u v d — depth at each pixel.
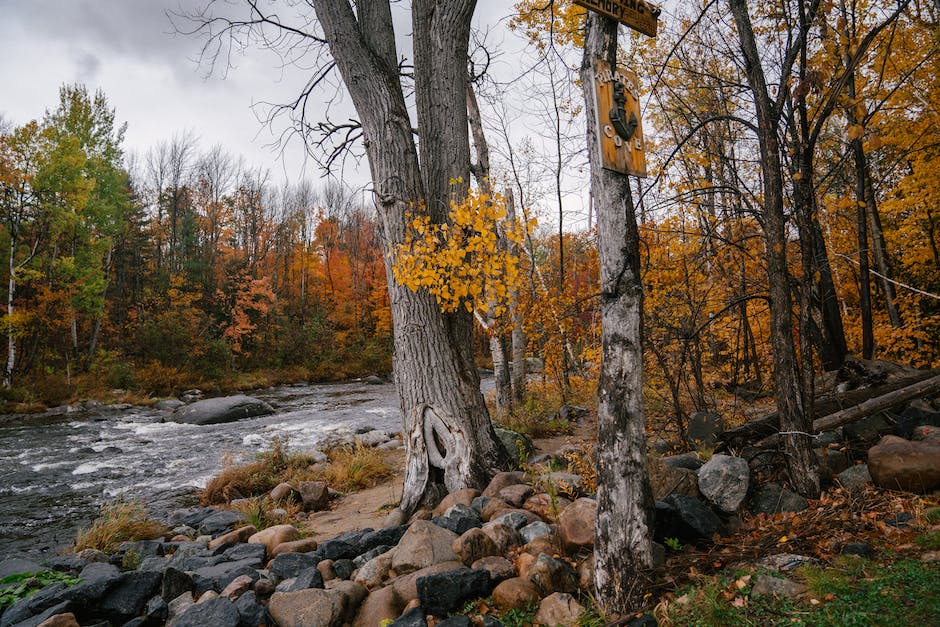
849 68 4.12
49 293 22.31
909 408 5.25
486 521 4.83
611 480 3.10
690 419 6.65
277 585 4.00
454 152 7.03
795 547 3.35
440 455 6.22
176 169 41.16
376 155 6.54
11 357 20.36
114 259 31.98
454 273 6.21
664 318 7.84
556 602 3.13
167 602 3.77
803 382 4.51
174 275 35.09
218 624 3.24
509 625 3.09
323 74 8.12
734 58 7.05
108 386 23.08
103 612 3.63
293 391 25.72
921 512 3.42
